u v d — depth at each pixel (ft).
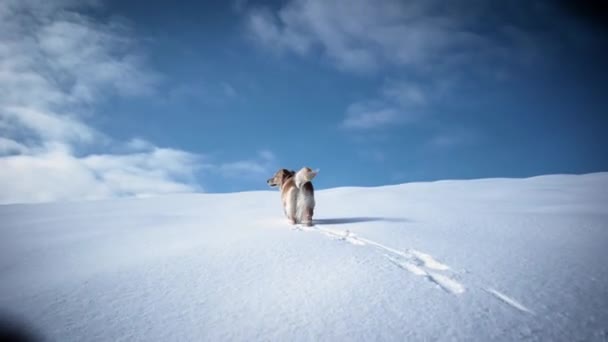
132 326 10.50
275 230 23.00
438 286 12.12
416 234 20.51
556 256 15.33
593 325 9.26
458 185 70.85
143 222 34.45
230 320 10.51
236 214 39.29
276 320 10.31
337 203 49.42
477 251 16.37
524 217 27.91
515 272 13.23
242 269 15.01
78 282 14.56
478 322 9.59
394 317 10.06
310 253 16.70
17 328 10.64
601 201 41.57
